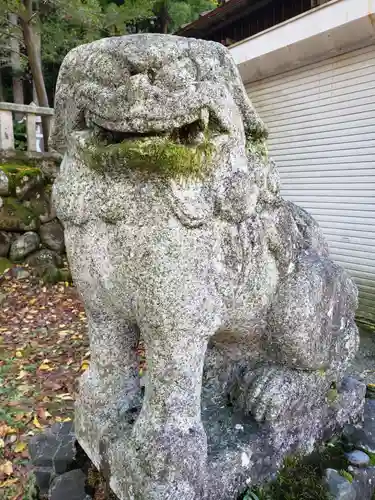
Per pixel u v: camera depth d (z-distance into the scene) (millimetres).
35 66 6105
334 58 3867
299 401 1255
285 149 4480
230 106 929
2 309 3711
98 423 1155
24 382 2568
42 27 6383
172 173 870
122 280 959
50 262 4488
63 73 976
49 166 5148
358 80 3711
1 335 3254
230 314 1072
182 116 833
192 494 996
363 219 3883
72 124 963
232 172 943
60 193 995
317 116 4105
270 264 1120
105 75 864
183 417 1006
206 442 1053
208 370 1408
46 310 3752
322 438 1377
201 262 937
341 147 3949
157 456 964
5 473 1766
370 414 1598
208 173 914
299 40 3697
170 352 976
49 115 5297
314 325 1195
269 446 1189
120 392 1174
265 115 4625
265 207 1069
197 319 963
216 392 1362
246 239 1009
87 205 949
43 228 4605
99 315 1109
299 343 1184
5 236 4426
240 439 1164
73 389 2490
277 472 1217
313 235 1344
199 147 881
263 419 1216
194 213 897
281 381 1231
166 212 896
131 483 1013
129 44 852
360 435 1450
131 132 848
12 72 8758
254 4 4473
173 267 911
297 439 1280
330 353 1307
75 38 6727
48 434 1523
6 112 4898
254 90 4688
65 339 3211
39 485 1380
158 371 997
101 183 921
